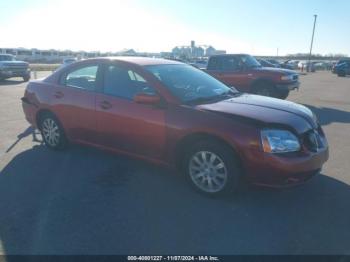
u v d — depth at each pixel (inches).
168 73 192.9
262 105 174.9
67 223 142.2
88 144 212.1
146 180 185.0
